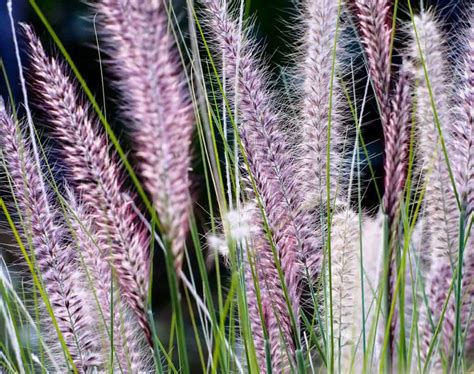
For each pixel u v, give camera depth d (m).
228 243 1.00
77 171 0.99
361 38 1.04
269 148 1.05
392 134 1.03
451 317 1.07
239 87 1.05
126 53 0.92
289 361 1.03
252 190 1.04
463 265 1.07
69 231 1.08
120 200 1.00
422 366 1.09
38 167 1.06
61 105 1.00
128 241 0.99
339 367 1.07
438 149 1.08
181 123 0.93
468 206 1.05
